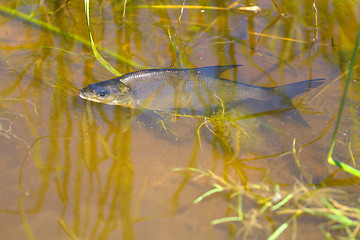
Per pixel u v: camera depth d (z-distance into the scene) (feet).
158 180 5.20
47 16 6.14
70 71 5.72
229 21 6.19
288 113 5.54
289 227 5.05
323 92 5.65
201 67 5.65
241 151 5.35
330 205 5.07
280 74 5.76
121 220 5.04
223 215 5.08
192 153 5.32
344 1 6.34
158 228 5.02
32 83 5.60
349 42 5.99
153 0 6.37
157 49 5.92
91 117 5.47
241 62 5.84
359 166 5.29
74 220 5.03
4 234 4.97
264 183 5.21
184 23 6.16
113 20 6.16
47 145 5.29
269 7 6.32
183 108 5.58
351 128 5.46
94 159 5.26
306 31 6.10
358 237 5.02
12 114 5.41
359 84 5.69
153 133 5.41
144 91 5.61
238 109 5.57
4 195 5.09
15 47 5.84
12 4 6.21
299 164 5.30
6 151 5.24
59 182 5.15
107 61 5.81
